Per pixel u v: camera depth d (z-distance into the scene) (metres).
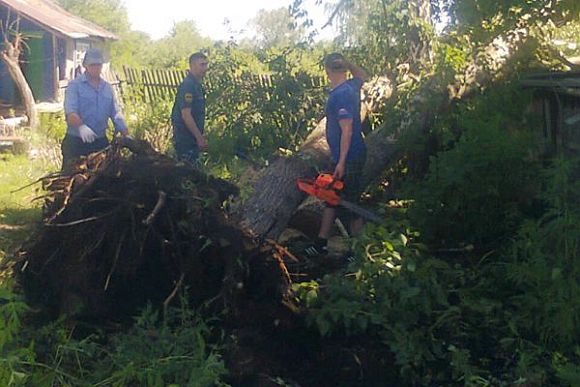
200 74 7.86
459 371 4.50
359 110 6.66
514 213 5.98
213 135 9.62
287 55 9.74
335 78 6.60
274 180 6.38
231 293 4.65
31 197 8.93
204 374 3.94
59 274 4.95
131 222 4.81
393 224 5.65
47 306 5.04
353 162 6.57
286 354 4.64
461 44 7.72
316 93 9.37
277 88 9.48
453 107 7.33
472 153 5.96
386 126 7.43
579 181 5.32
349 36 8.45
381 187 7.71
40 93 21.70
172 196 4.86
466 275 5.52
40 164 11.38
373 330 4.80
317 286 4.97
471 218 6.14
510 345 4.76
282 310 4.77
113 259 4.80
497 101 6.70
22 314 4.93
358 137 6.59
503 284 5.36
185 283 4.80
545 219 5.62
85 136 7.07
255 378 4.37
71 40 23.52
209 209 4.84
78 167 5.23
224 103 9.90
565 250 4.80
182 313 4.57
